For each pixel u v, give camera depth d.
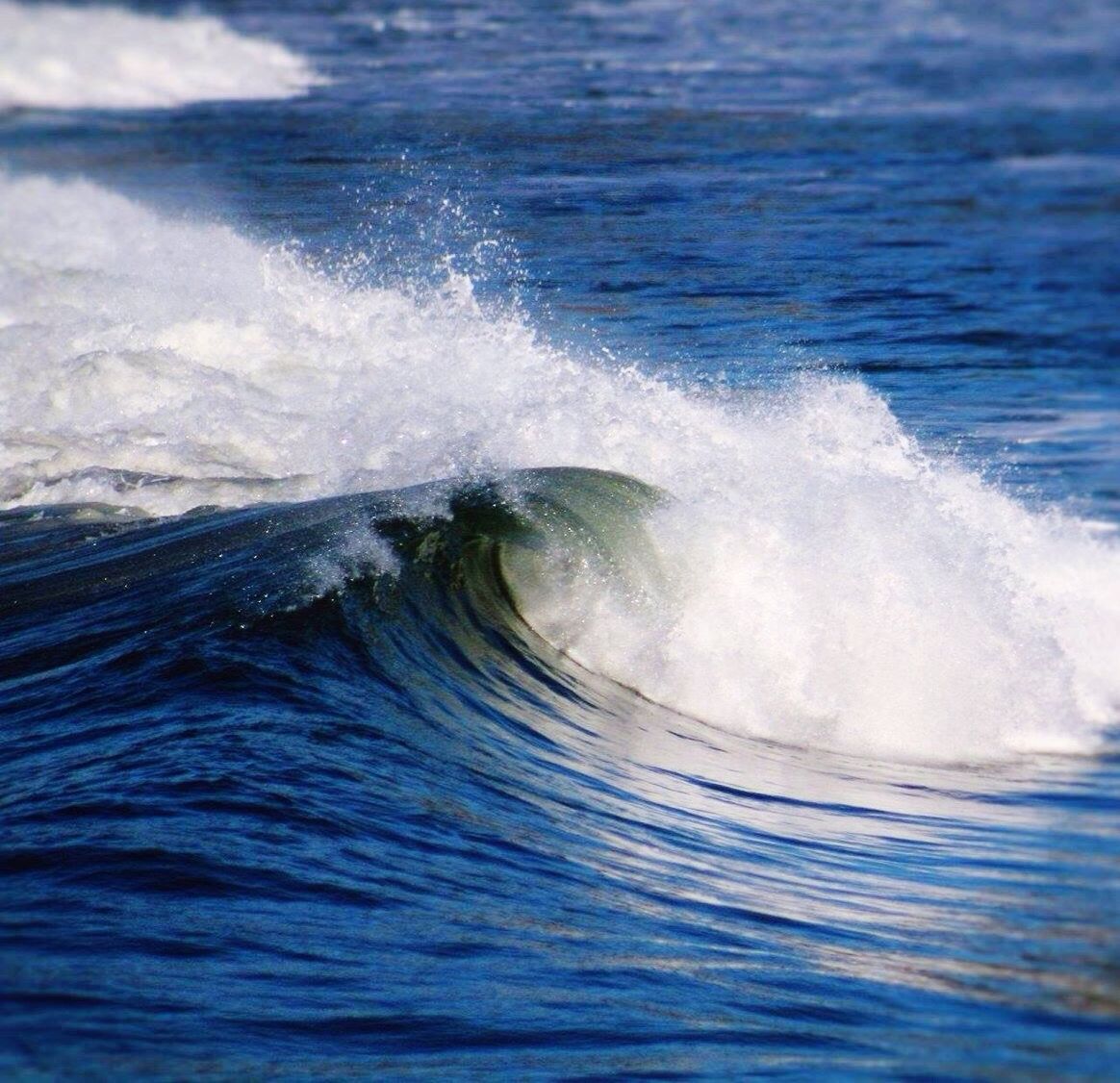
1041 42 182.12
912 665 33.50
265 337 49.34
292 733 24.58
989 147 113.44
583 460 39.75
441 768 25.03
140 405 44.59
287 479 39.44
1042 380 57.75
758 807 27.08
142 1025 15.67
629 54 129.00
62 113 109.44
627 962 19.06
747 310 56.44
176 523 36.25
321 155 79.69
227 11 166.00
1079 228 88.75
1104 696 35.91
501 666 30.28
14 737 24.11
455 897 20.38
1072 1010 18.02
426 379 46.22
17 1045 14.81
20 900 18.28
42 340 48.53
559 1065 16.16
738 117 98.69
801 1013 17.83
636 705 31.33
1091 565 42.25
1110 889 23.50
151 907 18.47
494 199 67.25
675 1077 15.98
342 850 21.05
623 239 62.50
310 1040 16.09
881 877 23.70
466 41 135.75
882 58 152.50
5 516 37.91
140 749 23.28
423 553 32.25
